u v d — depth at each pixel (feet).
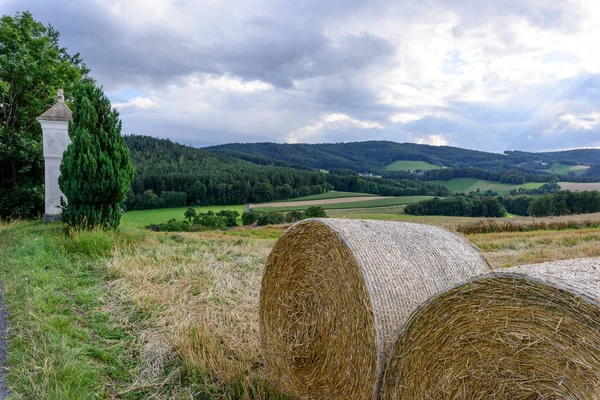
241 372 12.65
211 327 15.85
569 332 6.40
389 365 9.33
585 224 82.94
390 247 11.09
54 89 67.51
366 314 9.81
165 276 22.82
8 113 64.90
